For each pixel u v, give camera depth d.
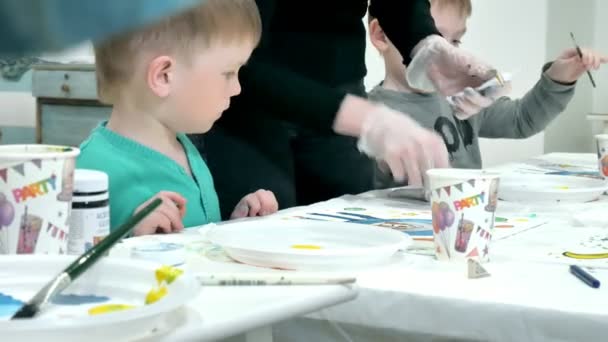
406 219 1.12
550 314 0.60
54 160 0.66
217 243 0.79
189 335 0.46
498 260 0.80
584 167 1.92
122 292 0.54
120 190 1.12
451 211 0.78
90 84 2.24
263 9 1.36
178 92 1.13
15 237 0.65
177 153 1.24
